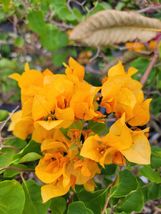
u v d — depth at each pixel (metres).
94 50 0.48
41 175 0.25
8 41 0.55
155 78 0.44
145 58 0.41
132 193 0.26
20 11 0.44
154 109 0.46
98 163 0.26
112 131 0.25
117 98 0.26
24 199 0.25
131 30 0.25
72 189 0.27
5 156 0.26
